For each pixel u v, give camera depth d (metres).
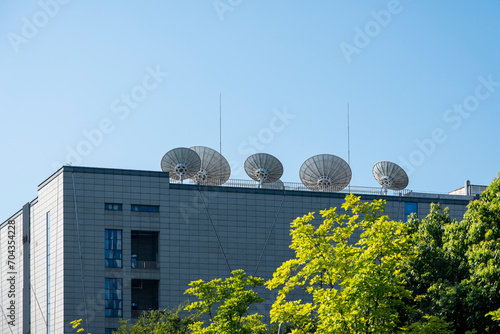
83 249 131.62
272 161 142.88
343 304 55.97
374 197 147.50
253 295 70.62
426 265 64.50
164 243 136.00
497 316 54.88
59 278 131.75
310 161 145.25
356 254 59.34
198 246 137.50
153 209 136.75
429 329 56.44
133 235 141.12
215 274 137.38
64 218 132.00
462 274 62.88
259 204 141.88
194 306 71.88
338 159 145.12
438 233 67.62
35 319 141.00
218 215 139.50
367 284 55.12
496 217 64.06
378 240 58.31
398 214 147.50
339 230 60.84
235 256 139.00
